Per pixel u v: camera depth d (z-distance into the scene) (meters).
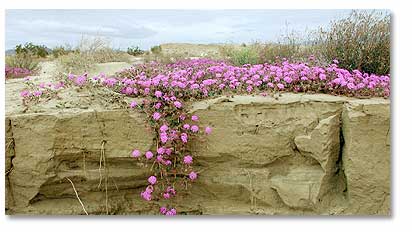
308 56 2.89
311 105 1.84
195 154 1.87
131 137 1.83
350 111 1.77
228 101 1.87
